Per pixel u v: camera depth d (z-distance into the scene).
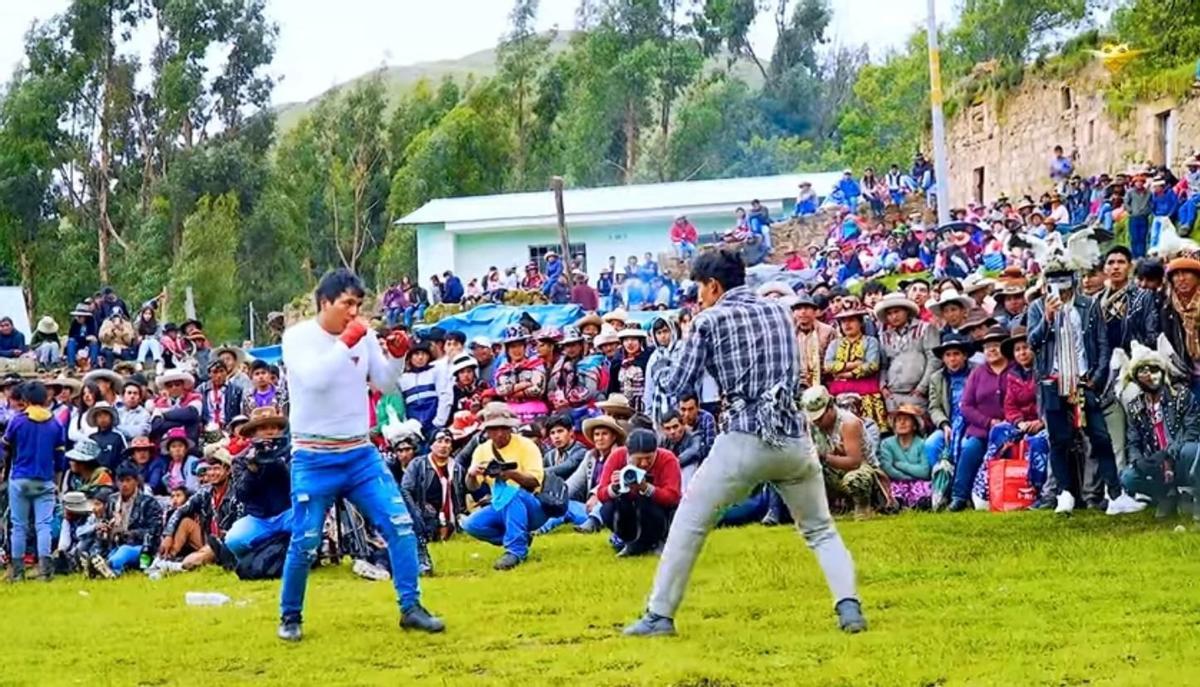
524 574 10.61
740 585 9.36
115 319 28.77
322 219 68.50
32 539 13.23
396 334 8.42
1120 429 11.65
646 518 11.12
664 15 73.69
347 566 11.60
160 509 13.15
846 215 36.97
